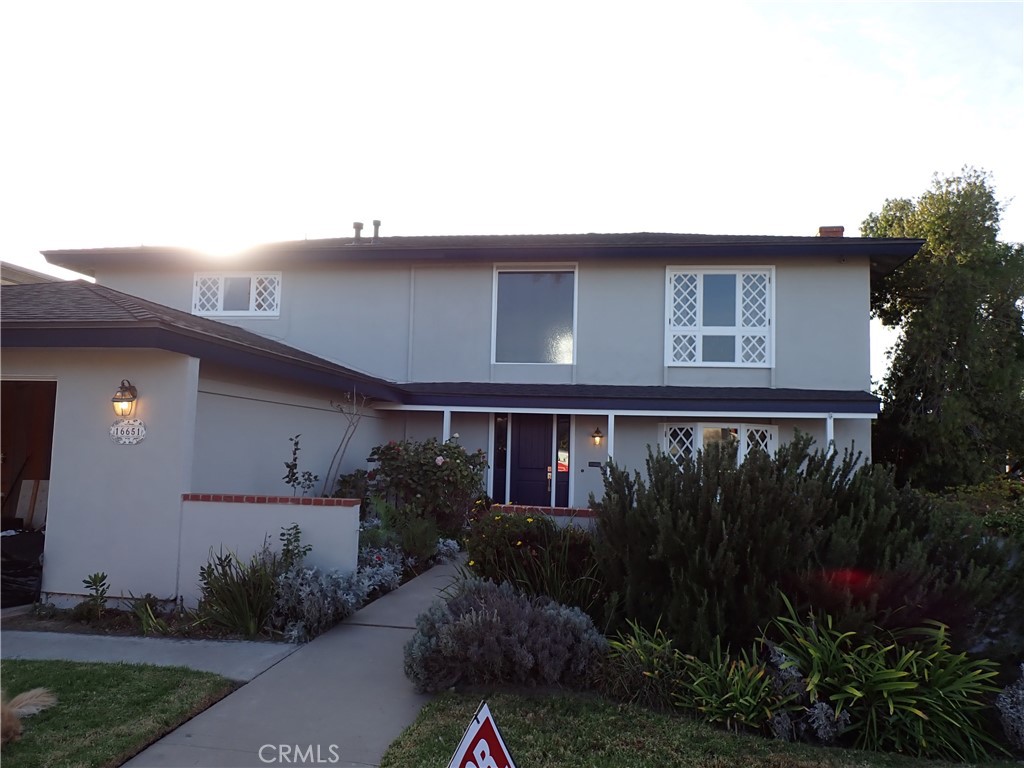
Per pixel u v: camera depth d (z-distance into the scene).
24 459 9.02
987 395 15.47
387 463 10.46
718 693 4.41
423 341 13.38
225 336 8.02
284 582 6.11
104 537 6.85
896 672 4.18
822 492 5.24
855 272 12.39
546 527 6.24
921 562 4.54
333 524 6.75
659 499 5.27
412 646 4.86
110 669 5.00
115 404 6.84
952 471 15.21
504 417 13.21
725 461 5.32
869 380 12.23
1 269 11.60
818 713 4.16
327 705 4.53
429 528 9.34
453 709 4.40
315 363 9.17
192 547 6.75
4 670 4.95
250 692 4.73
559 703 4.53
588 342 12.95
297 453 9.64
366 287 13.60
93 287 8.32
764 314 12.59
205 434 7.51
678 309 12.81
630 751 3.88
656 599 5.14
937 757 4.05
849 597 4.52
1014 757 4.14
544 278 13.30
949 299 15.54
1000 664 4.57
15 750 3.71
